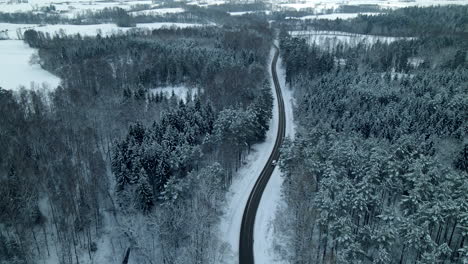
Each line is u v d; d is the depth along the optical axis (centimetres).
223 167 8825
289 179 8462
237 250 6944
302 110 12606
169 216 6925
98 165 8106
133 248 6881
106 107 11806
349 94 12794
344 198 6353
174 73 15988
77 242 6981
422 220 6109
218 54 17250
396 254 6253
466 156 8281
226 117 9512
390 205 7194
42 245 6712
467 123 9975
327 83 14075
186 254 6525
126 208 7538
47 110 11394
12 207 6294
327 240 6456
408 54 18762
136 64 16475
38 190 7294
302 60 16362
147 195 7281
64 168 7525
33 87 13312
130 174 7788
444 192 6450
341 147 7831
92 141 9569
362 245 6059
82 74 14588
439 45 19088
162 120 10156
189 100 12588
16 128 8825
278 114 13625
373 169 7075
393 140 9169
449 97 11869
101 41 19712
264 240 7212
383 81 14575
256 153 10725
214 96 12688
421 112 10844
